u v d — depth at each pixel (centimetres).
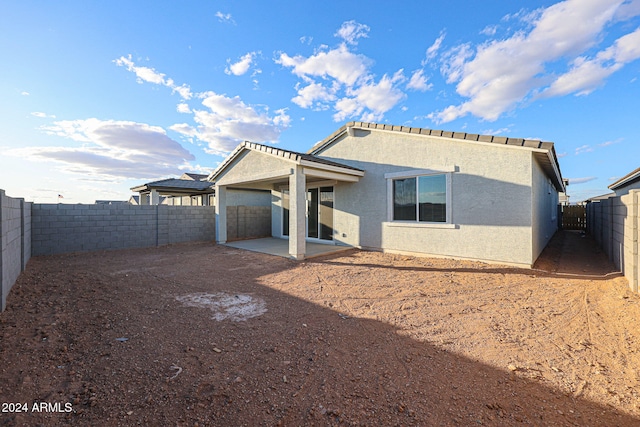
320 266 835
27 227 830
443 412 230
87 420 216
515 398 250
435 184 924
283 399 246
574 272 738
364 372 291
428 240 938
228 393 253
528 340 366
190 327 403
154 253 1057
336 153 1202
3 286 441
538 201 903
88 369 289
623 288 565
